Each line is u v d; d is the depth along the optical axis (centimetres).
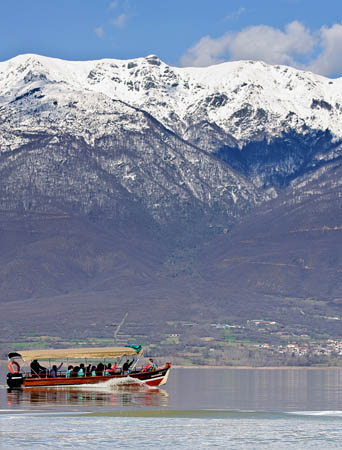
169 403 18538
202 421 15812
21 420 15488
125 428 14775
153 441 13575
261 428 15038
